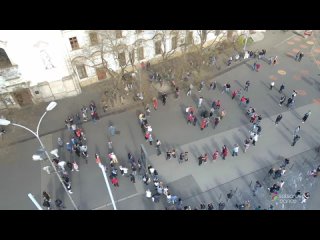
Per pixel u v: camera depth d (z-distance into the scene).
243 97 38.94
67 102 40.53
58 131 37.22
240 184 31.70
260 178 32.12
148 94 41.06
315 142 35.28
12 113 39.12
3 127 37.50
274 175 31.78
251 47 48.66
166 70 44.09
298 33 51.12
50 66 36.94
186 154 33.34
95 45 38.09
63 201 30.73
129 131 36.91
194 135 36.25
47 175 32.97
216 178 32.19
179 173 32.62
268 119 37.78
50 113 39.19
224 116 38.19
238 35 48.06
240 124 37.28
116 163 33.16
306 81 42.91
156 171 31.80
